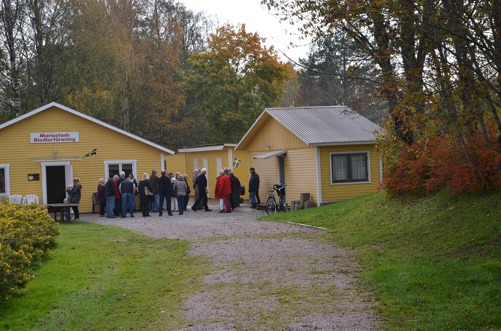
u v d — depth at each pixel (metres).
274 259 14.48
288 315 9.56
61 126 31.84
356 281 11.55
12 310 10.75
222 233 20.14
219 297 11.02
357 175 29.00
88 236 20.11
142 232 21.38
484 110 12.66
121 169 32.88
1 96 41.66
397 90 12.69
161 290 11.86
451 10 11.49
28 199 29.28
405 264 12.18
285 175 31.41
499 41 11.35
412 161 19.25
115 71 43.06
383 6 11.87
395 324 8.70
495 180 15.95
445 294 9.85
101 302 11.07
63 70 41.28
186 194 29.61
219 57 52.84
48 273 13.33
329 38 15.20
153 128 52.47
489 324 8.35
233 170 38.38
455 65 11.77
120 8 51.44
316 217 22.36
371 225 18.42
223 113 52.78
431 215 16.62
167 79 52.00
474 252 12.27
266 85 53.12
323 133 28.86
